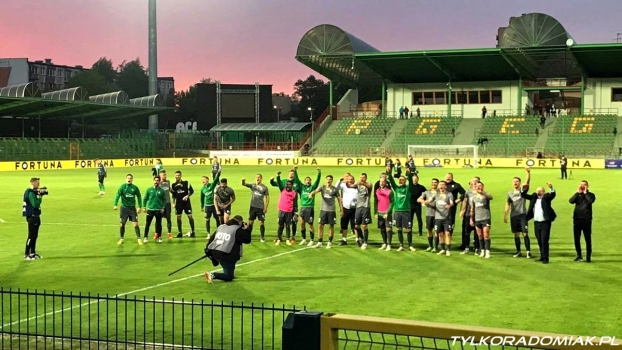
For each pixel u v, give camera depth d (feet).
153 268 50.90
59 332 33.68
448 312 36.86
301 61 237.66
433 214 57.82
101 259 55.11
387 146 238.27
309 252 58.03
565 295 40.73
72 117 256.73
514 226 54.80
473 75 244.83
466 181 141.38
